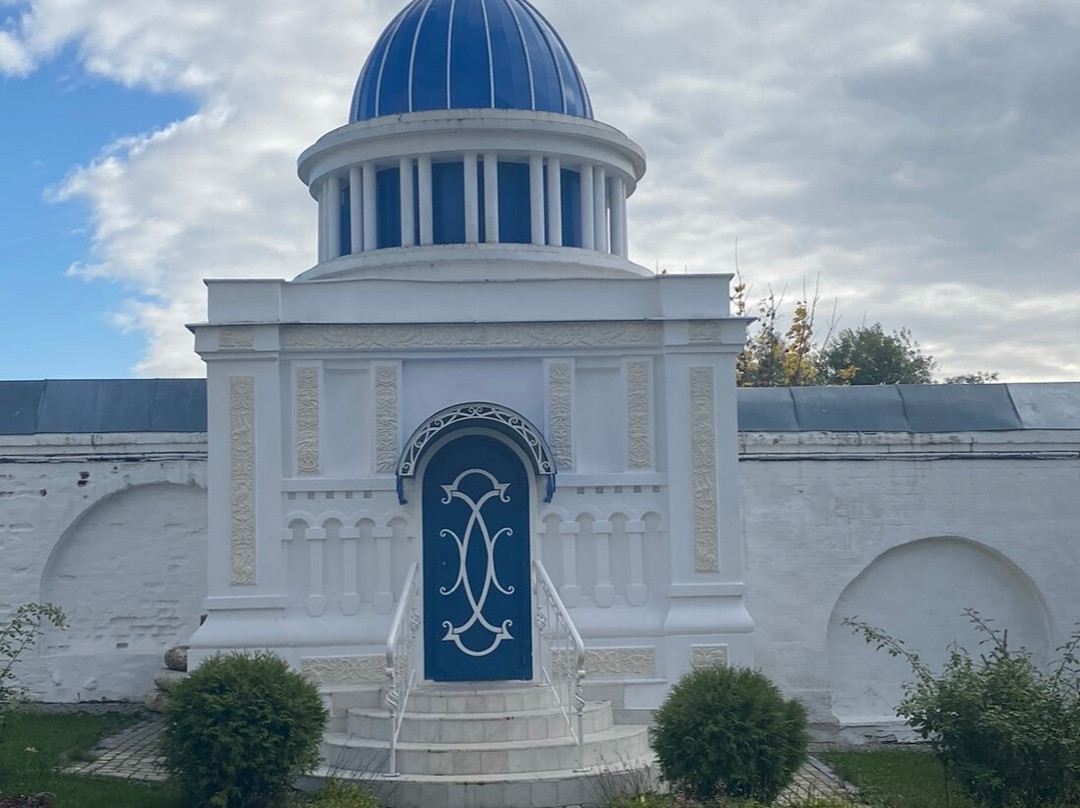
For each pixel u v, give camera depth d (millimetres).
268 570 15578
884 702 18234
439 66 19469
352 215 19156
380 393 15953
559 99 19781
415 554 15789
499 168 19047
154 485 19031
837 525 18281
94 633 18875
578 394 16203
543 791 13062
